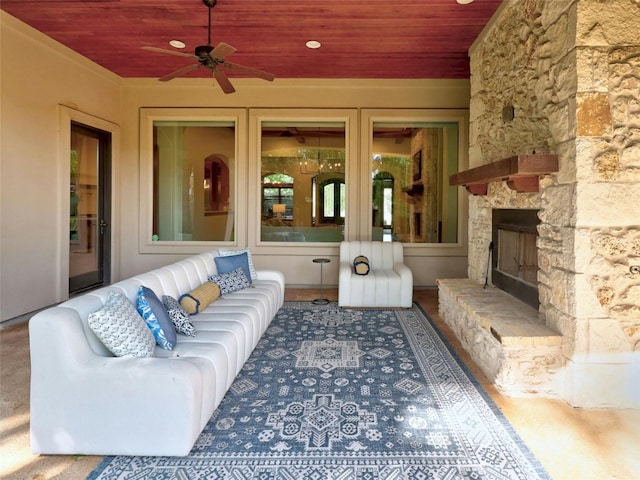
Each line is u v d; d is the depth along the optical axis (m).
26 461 1.85
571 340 2.39
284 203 6.03
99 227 5.62
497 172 2.87
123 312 2.07
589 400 2.37
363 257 5.05
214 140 6.05
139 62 5.19
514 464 1.83
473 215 4.38
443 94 5.80
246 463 1.83
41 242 4.33
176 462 1.84
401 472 1.78
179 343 2.43
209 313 3.12
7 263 3.89
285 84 5.83
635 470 1.79
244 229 5.99
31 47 4.15
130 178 5.96
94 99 5.25
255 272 4.42
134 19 3.90
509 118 3.29
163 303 2.63
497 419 2.23
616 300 2.36
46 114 4.39
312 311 4.52
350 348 3.35
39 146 4.29
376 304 4.70
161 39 4.39
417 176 5.97
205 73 5.58
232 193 6.04
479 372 2.88
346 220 5.93
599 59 2.32
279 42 4.42
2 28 3.79
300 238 6.03
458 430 2.12
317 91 5.83
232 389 2.57
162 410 1.83
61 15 3.84
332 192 5.98
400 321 4.15
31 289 4.20
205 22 3.96
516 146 3.21
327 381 2.71
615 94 2.33
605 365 2.36
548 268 2.67
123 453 1.86
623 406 2.38
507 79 3.38
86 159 5.33
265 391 2.55
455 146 5.93
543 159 2.52
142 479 1.73
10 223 3.92
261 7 3.63
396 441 2.01
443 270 5.93
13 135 3.95
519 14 3.14
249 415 2.26
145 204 5.97
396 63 5.10
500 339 2.50
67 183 4.67
